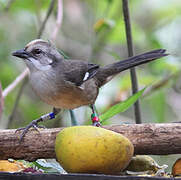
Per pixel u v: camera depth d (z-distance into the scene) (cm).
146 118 1270
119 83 1149
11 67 1269
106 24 1033
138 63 884
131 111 1374
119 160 519
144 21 1420
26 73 907
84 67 901
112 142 514
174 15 1333
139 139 589
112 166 519
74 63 902
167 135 582
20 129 619
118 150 516
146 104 1273
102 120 717
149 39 1192
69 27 1370
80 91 879
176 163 565
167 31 1305
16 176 485
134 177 455
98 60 1316
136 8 1427
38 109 1295
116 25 1168
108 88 1156
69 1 1368
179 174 552
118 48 1471
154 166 599
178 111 1290
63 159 525
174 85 1135
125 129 595
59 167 601
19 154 616
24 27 1284
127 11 836
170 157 1053
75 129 528
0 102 575
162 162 1048
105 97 1134
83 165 512
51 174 476
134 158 600
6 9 1194
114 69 941
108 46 1390
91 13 1291
